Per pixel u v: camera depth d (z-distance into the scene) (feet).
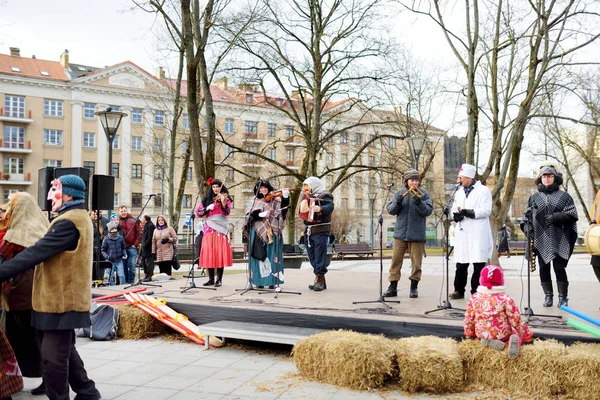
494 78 50.72
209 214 26.99
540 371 14.46
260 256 25.00
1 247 13.78
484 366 15.34
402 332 18.07
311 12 64.59
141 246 39.06
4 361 13.46
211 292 25.82
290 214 71.61
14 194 14.30
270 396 15.15
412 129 71.51
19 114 140.67
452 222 23.43
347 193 172.55
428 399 14.87
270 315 20.52
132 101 149.18
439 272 45.93
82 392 13.62
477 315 15.62
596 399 13.82
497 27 48.01
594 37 39.70
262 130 157.69
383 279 32.37
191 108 43.52
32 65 145.28
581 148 106.52
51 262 12.55
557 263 20.17
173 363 18.88
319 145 68.08
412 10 44.47
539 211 20.22
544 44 43.96
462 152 94.27
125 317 22.88
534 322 17.34
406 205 22.98
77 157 145.48
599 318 17.95
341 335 16.96
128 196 149.48
